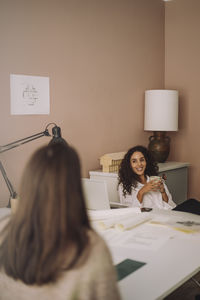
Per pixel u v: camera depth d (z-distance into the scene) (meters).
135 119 4.04
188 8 4.19
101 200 2.31
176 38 4.31
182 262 1.48
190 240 1.75
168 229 1.93
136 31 3.98
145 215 2.21
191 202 2.95
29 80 2.92
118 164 3.43
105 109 3.66
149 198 2.94
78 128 3.38
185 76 4.26
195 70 4.18
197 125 4.20
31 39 2.92
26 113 2.92
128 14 3.87
